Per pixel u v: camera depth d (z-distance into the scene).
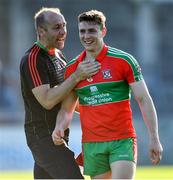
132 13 67.38
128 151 15.32
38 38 16.80
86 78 15.59
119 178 15.12
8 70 60.56
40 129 16.73
